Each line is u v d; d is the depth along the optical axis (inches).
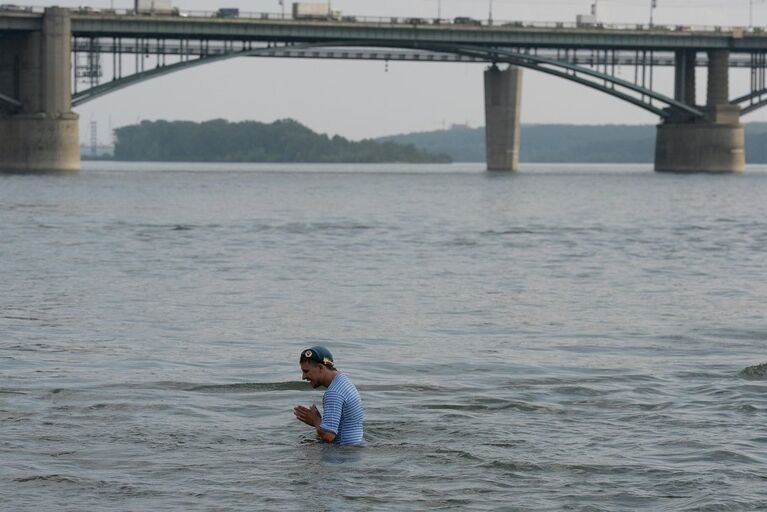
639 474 1114.7
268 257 3491.6
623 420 1321.4
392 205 7081.7
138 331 1971.0
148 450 1178.6
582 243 4222.4
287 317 2186.3
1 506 1010.1
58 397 1400.1
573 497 1050.1
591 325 2124.8
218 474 1104.8
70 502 1021.8
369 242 4165.8
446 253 3727.9
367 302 2433.6
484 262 3412.9
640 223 5506.9
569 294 2615.7
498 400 1423.5
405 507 1022.4
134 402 1378.0
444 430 1268.5
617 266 3331.7
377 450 1189.1
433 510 1015.6
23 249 3619.6
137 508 1010.1
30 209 5915.4
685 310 2349.9
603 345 1886.1
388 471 1120.8
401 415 1337.4
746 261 3523.6
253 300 2437.3
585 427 1289.4
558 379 1569.9
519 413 1353.3
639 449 1198.3
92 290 2566.4
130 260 3316.9
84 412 1325.0
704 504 1029.2
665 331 2049.7
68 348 1774.1
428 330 2046.0
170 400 1396.4
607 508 1022.4
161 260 3334.2
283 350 1797.5
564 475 1112.2
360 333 1996.8
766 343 1918.1
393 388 1498.5
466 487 1075.3
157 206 6481.3
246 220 5388.8
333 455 1168.8
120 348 1784.0
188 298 2452.0
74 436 1222.9
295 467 1129.4
